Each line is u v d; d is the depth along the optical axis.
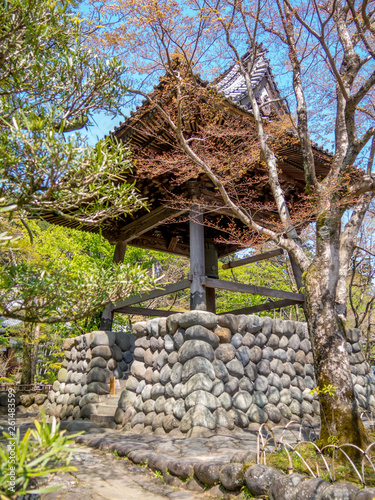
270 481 3.30
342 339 4.50
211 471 3.73
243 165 6.81
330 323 4.53
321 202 5.08
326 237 4.89
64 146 1.97
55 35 2.66
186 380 6.05
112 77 2.83
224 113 6.29
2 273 2.37
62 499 3.52
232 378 6.36
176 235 10.91
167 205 7.77
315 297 4.70
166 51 5.17
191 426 5.55
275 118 6.91
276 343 7.38
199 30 5.30
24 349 13.27
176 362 6.43
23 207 2.15
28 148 1.98
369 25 4.92
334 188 4.95
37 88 2.69
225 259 16.67
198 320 6.32
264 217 9.28
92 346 8.56
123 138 6.81
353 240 5.98
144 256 15.34
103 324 9.40
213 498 3.58
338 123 5.49
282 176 8.34
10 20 2.38
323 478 3.27
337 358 4.37
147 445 5.13
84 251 15.76
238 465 3.61
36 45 2.45
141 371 7.27
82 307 2.57
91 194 2.23
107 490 3.80
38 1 2.43
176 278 15.81
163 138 6.81
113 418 7.23
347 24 6.00
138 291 2.68
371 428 5.54
